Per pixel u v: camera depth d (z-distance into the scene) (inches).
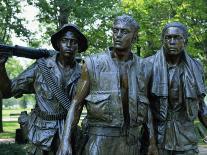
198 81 165.0
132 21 146.5
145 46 706.8
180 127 165.6
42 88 189.6
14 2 636.1
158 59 163.9
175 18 673.6
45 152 189.5
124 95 148.5
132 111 147.5
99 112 146.3
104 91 146.6
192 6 667.4
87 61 148.6
